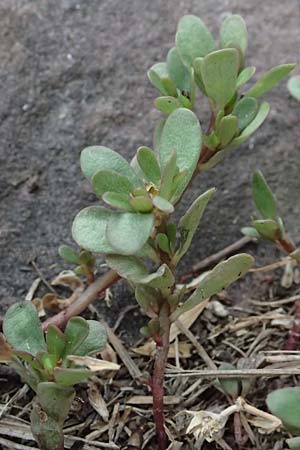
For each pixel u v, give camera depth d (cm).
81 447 29
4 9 36
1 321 30
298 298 32
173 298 27
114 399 30
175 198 26
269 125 35
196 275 32
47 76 35
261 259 33
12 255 32
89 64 35
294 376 30
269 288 32
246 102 29
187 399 30
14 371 30
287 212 33
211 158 29
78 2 37
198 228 33
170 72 30
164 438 28
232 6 37
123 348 30
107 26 36
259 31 37
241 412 29
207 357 30
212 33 37
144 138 34
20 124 34
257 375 29
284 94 35
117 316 31
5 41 36
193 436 29
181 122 26
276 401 26
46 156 33
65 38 36
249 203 33
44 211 33
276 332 31
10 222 32
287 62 36
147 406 29
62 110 34
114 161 27
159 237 26
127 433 29
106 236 25
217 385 29
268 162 34
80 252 30
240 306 32
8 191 33
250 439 29
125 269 26
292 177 34
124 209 25
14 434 28
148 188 26
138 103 35
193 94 29
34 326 26
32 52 35
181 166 26
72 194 33
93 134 34
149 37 36
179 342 31
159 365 27
